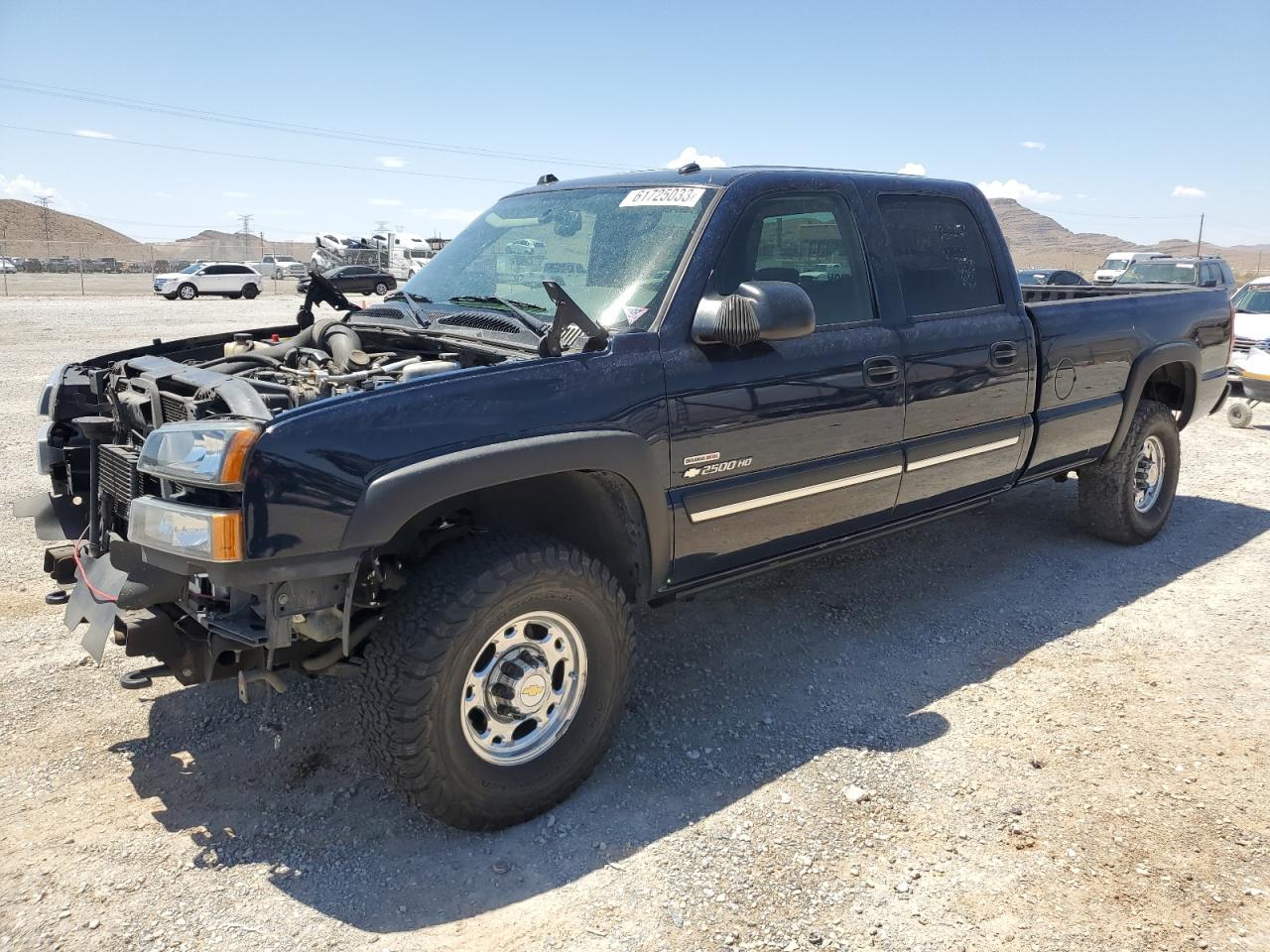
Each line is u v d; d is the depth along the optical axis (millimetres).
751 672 4219
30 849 2910
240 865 2873
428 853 2951
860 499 4117
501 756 3039
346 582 2746
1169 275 20688
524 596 2932
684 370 3365
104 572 2994
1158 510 6129
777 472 3717
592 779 3361
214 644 2822
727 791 3305
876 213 4227
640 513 3342
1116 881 2857
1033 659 4387
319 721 3715
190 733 3615
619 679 3277
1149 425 5777
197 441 2604
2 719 3676
